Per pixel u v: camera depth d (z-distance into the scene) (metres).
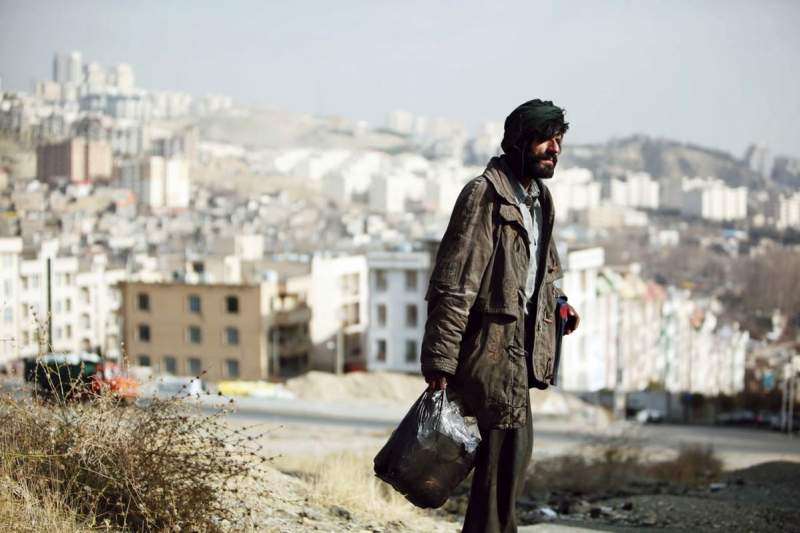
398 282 98.50
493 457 5.25
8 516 5.44
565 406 67.50
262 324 99.56
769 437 60.25
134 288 101.88
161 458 6.04
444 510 10.37
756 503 12.13
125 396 6.48
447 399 5.19
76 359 19.55
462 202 5.19
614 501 12.16
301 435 33.03
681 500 11.93
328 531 6.94
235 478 6.86
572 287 106.25
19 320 112.69
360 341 117.50
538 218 5.44
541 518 10.35
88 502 5.89
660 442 32.28
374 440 31.88
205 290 100.56
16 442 6.12
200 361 100.62
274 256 142.25
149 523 5.91
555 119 5.28
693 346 163.12
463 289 5.11
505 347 5.18
